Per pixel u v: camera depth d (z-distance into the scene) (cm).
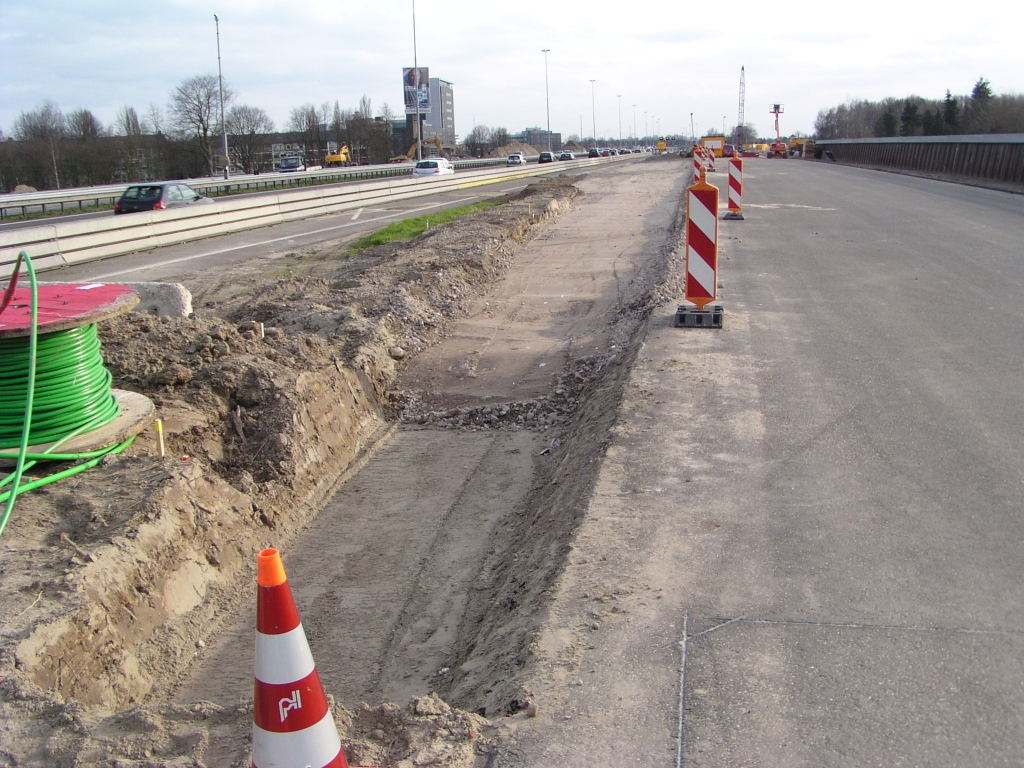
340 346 932
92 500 504
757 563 414
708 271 877
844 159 6009
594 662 342
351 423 798
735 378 709
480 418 831
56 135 6675
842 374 715
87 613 399
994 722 298
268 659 254
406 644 473
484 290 1340
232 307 1215
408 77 7462
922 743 288
